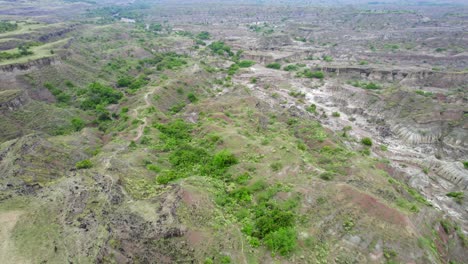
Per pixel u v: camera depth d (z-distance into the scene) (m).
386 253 34.44
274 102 94.44
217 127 66.06
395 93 90.44
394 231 36.22
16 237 31.19
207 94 102.00
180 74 108.62
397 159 68.50
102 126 80.31
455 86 107.88
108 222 33.75
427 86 110.88
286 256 33.25
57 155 56.28
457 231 43.84
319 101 101.00
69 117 83.31
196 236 33.72
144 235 32.53
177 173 50.03
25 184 41.88
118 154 55.19
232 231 35.56
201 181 45.28
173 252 31.83
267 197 41.94
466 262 40.06
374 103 91.00
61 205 36.34
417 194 52.03
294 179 45.78
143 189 42.38
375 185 45.38
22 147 54.25
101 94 97.19
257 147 55.19
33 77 93.31
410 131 77.62
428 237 38.44
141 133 67.62
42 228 32.62
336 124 84.25
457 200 54.62
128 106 86.56
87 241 31.11
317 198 40.78
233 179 47.56
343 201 40.06
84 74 110.56
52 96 92.69
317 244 34.91
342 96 100.88
